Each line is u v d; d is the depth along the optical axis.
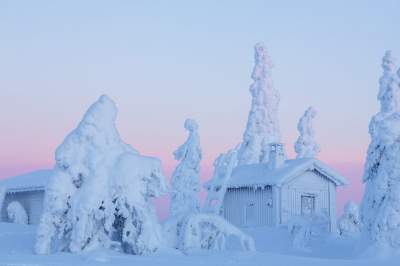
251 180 44.84
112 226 25.11
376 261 26.12
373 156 31.67
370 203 31.12
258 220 44.25
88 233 23.81
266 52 64.62
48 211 23.88
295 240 37.19
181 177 38.09
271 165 45.69
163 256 23.48
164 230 29.55
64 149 24.55
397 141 30.95
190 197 37.88
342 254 34.22
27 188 48.94
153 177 25.72
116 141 25.73
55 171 24.66
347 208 45.34
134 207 24.45
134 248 24.17
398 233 29.06
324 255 34.53
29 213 49.50
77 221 23.73
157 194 25.77
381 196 30.55
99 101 25.86
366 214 31.27
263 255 24.48
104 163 24.80
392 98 40.72
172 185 38.09
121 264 19.50
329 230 44.94
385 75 41.47
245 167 48.84
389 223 29.27
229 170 36.34
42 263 18.69
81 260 20.53
